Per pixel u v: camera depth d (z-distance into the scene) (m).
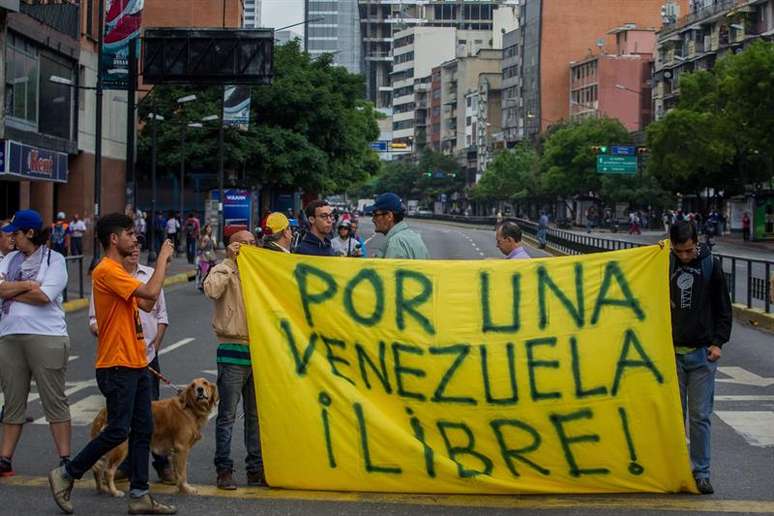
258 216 63.12
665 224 81.62
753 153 68.75
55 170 39.06
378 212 8.99
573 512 7.72
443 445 8.16
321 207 9.12
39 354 8.63
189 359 16.52
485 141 160.50
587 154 97.12
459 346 8.16
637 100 120.06
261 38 35.47
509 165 123.12
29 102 39.78
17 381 8.73
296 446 8.18
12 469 8.95
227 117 49.22
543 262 8.23
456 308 8.20
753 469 9.24
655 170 71.56
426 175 165.25
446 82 181.12
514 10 194.88
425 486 8.12
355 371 8.21
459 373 8.14
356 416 8.14
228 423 8.36
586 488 8.20
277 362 8.17
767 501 8.09
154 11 70.06
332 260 8.25
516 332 8.16
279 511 7.71
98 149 33.31
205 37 35.59
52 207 44.62
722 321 8.38
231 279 8.34
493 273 8.24
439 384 8.15
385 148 125.25
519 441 8.16
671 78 103.12
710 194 88.19
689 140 68.56
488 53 173.75
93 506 7.93
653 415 8.16
